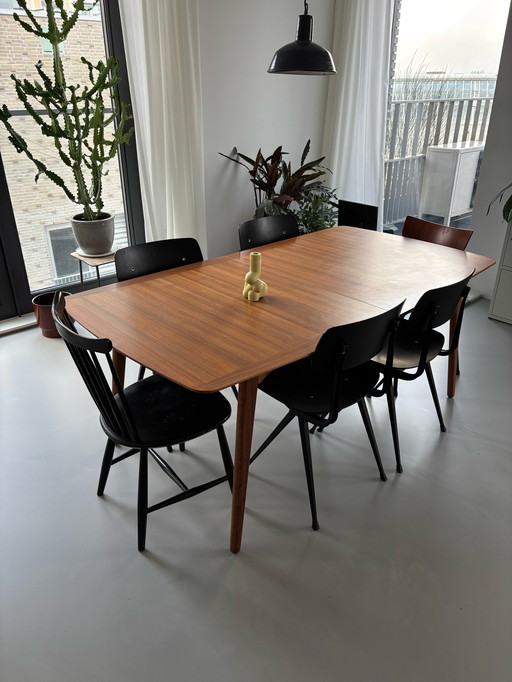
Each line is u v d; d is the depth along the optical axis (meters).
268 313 1.97
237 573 1.82
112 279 3.99
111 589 1.76
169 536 1.97
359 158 4.55
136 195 3.90
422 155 4.69
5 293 3.51
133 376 3.02
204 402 1.99
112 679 1.49
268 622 1.65
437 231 2.92
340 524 2.03
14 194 3.36
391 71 4.58
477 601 1.74
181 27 3.36
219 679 1.49
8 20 3.04
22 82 3.20
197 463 2.36
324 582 1.79
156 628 1.63
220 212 4.17
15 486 2.20
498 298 3.67
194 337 1.78
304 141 4.55
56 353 3.24
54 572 1.81
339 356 1.72
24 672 1.51
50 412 2.69
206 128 3.84
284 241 2.90
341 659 1.55
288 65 2.31
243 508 1.84
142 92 3.44
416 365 2.30
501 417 2.68
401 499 2.16
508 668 1.53
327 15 4.24
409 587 1.78
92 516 2.05
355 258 2.60
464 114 4.31
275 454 2.42
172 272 2.41
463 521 2.06
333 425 2.63
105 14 3.34
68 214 3.66
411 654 1.57
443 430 2.57
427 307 2.02
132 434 1.77
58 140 3.12
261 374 1.57
